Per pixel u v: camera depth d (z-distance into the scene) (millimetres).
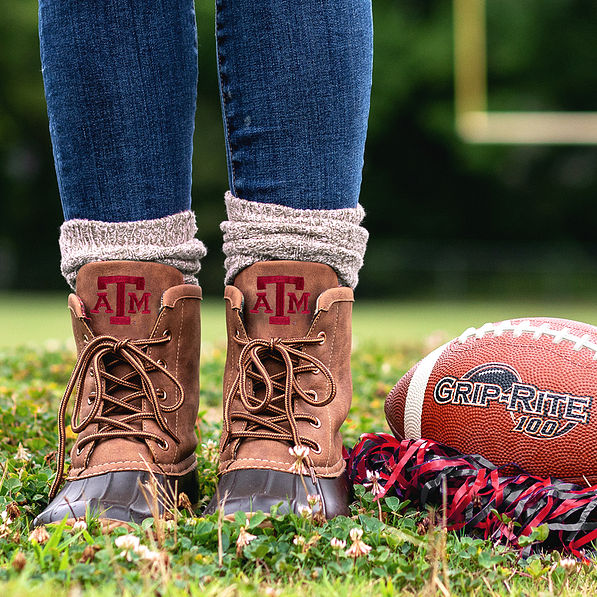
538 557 1714
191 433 1926
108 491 1739
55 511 1707
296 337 1843
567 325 2109
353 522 1714
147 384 1821
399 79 22828
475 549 1664
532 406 1966
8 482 1952
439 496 1926
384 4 23031
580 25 23047
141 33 1791
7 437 2633
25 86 23266
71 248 1893
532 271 23875
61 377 4555
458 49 19703
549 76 23203
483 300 23812
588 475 1933
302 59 1771
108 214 1853
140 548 1506
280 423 1827
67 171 1860
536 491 1858
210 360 5320
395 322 14047
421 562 1581
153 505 1719
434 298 23938
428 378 2133
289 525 1668
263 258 1853
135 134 1821
